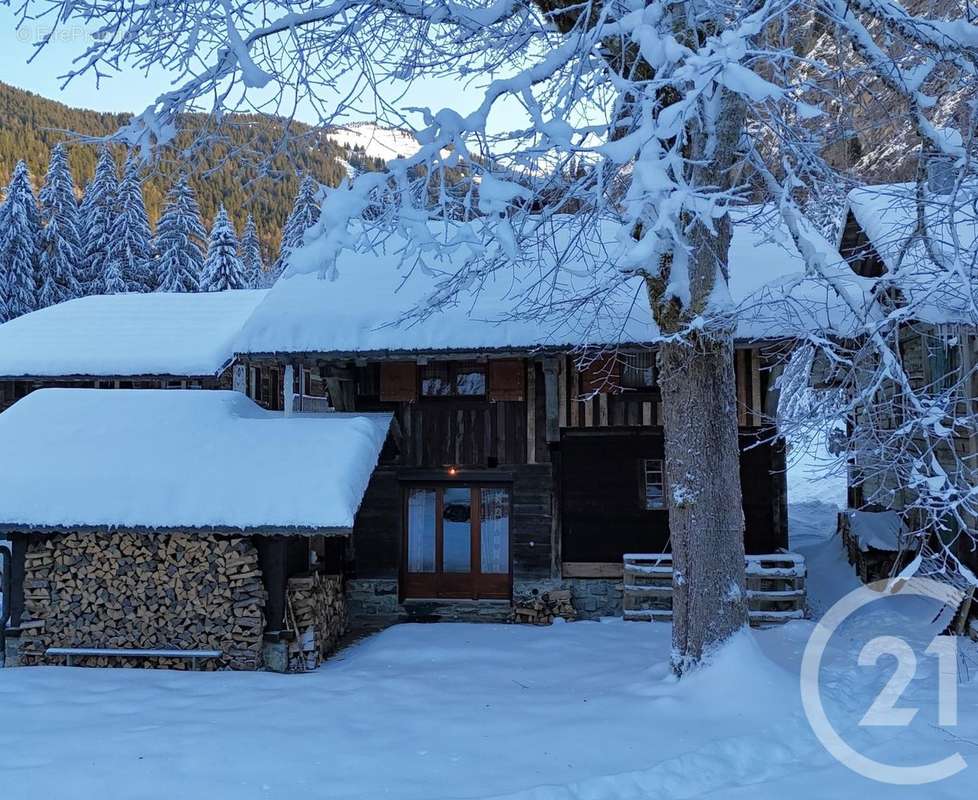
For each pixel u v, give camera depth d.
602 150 5.19
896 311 6.96
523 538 13.37
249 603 10.20
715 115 6.45
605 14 5.84
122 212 40.53
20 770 6.38
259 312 13.18
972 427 8.02
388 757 6.57
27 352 18.44
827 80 8.84
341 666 10.34
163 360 17.84
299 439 11.27
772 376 12.63
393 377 13.69
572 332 11.88
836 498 24.34
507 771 6.22
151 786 6.07
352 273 14.56
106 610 10.45
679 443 8.34
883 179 12.70
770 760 6.40
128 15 6.79
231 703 8.23
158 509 10.05
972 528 10.47
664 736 6.80
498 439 13.59
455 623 12.77
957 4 8.46
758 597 11.70
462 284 8.46
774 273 12.77
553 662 9.94
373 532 13.70
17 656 10.50
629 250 5.83
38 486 10.39
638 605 12.84
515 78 5.95
